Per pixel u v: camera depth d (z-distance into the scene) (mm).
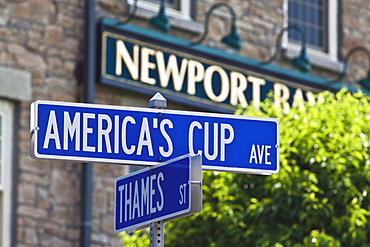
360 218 10781
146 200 5434
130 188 5574
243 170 5633
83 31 13992
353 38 17359
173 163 5289
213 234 11141
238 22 15742
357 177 10805
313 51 16859
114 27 14016
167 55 14422
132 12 14508
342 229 10656
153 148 5492
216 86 14875
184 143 5559
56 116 5348
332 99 11719
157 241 5363
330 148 10945
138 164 5453
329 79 16750
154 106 5555
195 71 14688
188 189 5141
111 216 13852
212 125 5637
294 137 10953
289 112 11406
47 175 13312
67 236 13352
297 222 10797
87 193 13508
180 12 15195
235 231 10703
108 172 13953
